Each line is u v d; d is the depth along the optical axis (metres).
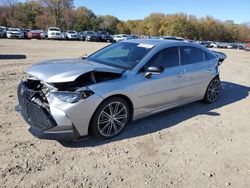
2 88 6.48
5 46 20.38
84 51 19.72
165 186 3.17
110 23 103.75
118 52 5.00
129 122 4.83
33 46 22.41
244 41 110.62
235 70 12.37
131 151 3.88
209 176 3.43
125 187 3.11
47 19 79.44
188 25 95.75
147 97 4.50
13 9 80.12
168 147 4.07
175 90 5.04
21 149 3.71
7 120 4.59
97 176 3.26
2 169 3.25
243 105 6.43
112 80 4.07
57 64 4.24
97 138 4.11
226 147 4.23
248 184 3.33
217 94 6.40
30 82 4.12
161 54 4.81
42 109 3.63
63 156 3.63
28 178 3.13
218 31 105.12
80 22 89.88
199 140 4.39
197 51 5.71
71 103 3.57
